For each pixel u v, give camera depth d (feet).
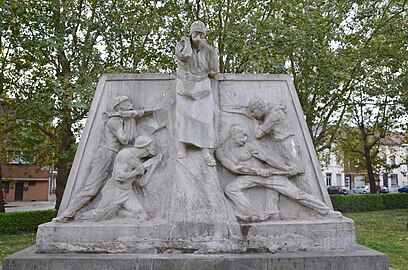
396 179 145.38
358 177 143.02
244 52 30.12
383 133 66.18
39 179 95.09
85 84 28.22
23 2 28.32
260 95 14.56
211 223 12.03
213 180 12.78
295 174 13.28
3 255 22.17
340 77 34.17
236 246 11.86
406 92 41.86
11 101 36.70
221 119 14.11
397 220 41.11
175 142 13.46
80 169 13.20
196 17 38.58
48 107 28.14
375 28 42.34
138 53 36.58
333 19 35.27
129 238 11.82
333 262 11.23
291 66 36.40
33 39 29.01
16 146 35.73
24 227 33.68
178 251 11.73
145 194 12.96
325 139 54.13
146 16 35.94
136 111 13.70
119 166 12.73
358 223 38.06
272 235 12.03
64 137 34.27
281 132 13.69
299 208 13.04
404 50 40.63
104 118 13.64
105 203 12.47
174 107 13.98
